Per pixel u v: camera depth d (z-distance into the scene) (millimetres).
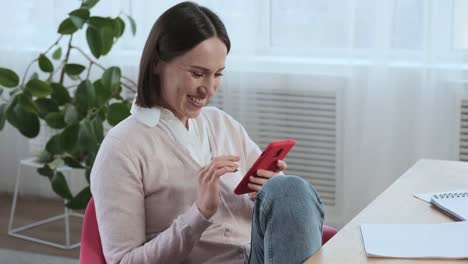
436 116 3523
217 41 2010
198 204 1918
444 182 2055
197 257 2066
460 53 3457
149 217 2062
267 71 3777
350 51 3609
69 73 3627
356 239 1642
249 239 2121
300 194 1703
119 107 3477
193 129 2166
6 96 4207
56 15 4082
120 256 1931
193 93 2031
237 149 2252
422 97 3529
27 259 3510
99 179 1979
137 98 2086
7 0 4129
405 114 3584
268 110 3824
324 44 3682
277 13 3730
